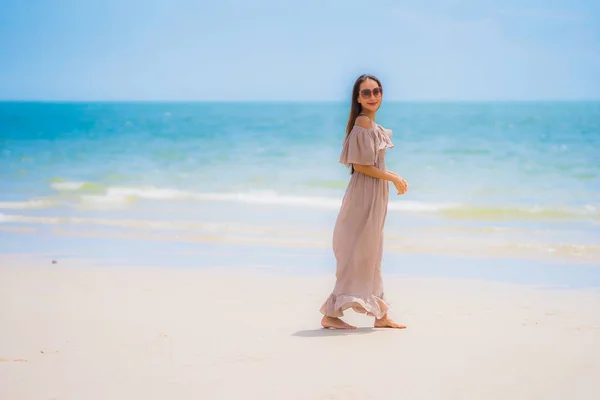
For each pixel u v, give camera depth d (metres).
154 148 23.89
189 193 16.05
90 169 19.92
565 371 4.56
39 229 11.86
